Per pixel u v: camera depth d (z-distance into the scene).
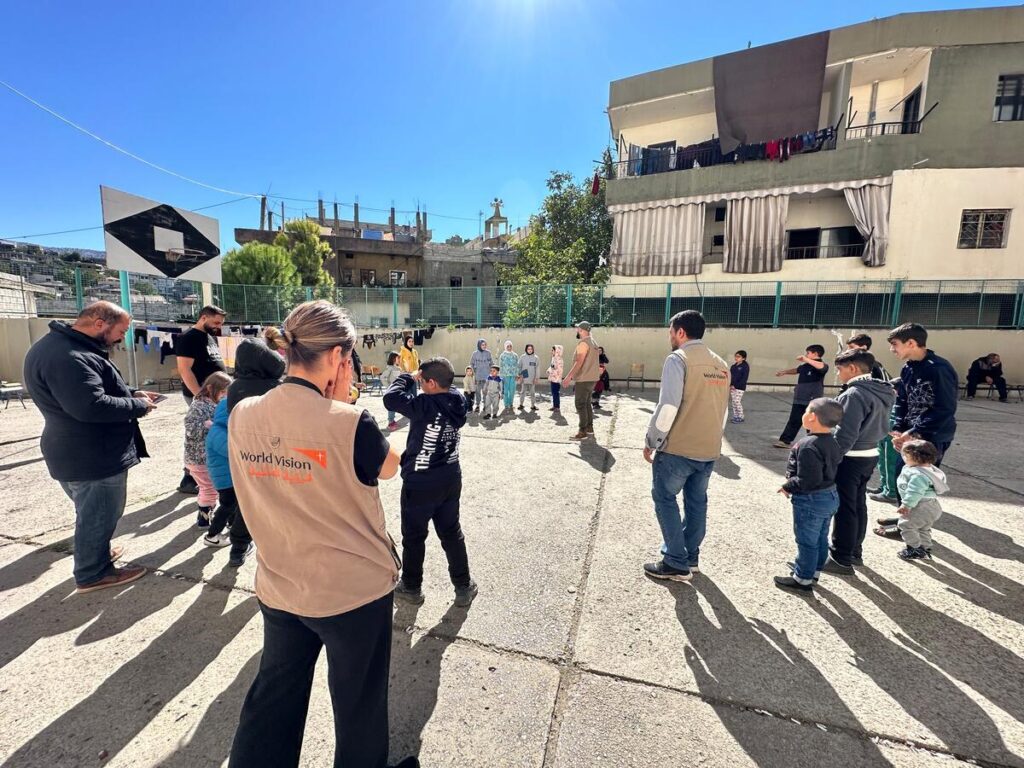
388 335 14.00
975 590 2.92
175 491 4.52
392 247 29.38
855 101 15.65
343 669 1.33
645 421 8.34
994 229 13.47
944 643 2.42
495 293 14.82
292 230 25.34
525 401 10.55
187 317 13.98
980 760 1.74
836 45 13.67
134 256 10.09
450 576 2.75
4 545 3.40
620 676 2.17
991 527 3.86
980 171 13.30
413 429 2.53
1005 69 13.03
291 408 1.27
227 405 2.97
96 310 2.65
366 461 1.29
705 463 2.90
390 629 1.43
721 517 4.04
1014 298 12.19
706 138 17.11
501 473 5.27
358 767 1.38
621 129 18.28
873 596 2.85
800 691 2.08
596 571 3.13
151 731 1.85
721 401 2.86
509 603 2.76
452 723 1.91
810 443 2.70
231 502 3.17
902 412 4.05
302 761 1.73
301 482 1.25
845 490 3.05
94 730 1.85
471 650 2.35
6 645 2.35
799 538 2.85
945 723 1.91
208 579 2.98
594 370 6.76
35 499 4.27
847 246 14.66
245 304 16.11
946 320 12.58
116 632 2.46
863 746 1.80
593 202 21.25
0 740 1.80
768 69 14.11
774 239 14.89
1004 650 2.37
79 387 2.45
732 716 1.94
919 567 3.21
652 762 1.73
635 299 14.18
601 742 1.82
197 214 11.36
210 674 2.16
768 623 2.58
